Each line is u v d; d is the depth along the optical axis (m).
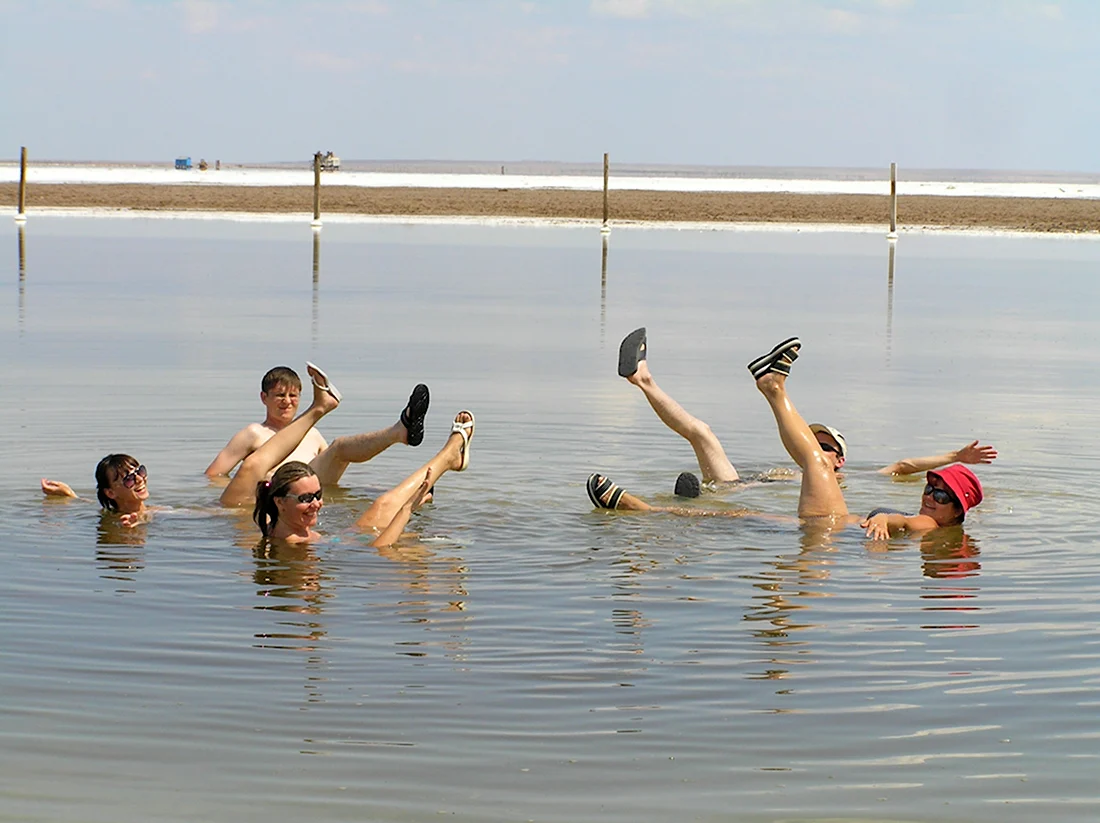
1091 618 6.52
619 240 42.56
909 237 47.22
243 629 6.19
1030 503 9.38
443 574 7.27
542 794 4.45
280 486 8.00
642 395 13.98
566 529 8.45
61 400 13.06
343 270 30.02
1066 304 25.33
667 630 6.25
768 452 11.39
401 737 4.91
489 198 67.38
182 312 21.44
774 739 4.92
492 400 13.50
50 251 33.25
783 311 23.33
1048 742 4.92
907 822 4.28
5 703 5.20
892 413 13.32
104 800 4.39
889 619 6.48
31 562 7.41
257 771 4.61
